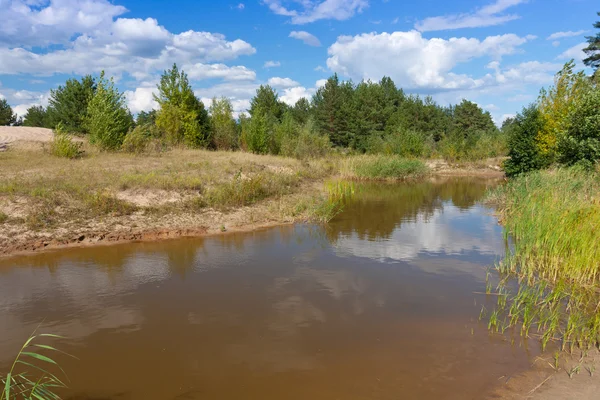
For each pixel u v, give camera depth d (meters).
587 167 15.07
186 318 6.55
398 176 27.75
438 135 60.81
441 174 32.47
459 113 68.81
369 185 24.42
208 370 5.13
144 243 10.66
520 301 7.09
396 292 7.62
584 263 7.99
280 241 11.13
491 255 9.90
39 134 24.22
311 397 4.61
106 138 21.50
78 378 4.97
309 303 7.13
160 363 5.29
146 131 22.73
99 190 12.44
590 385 4.79
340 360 5.36
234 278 8.32
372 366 5.23
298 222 13.38
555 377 4.97
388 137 39.09
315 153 31.14
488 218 14.49
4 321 6.43
